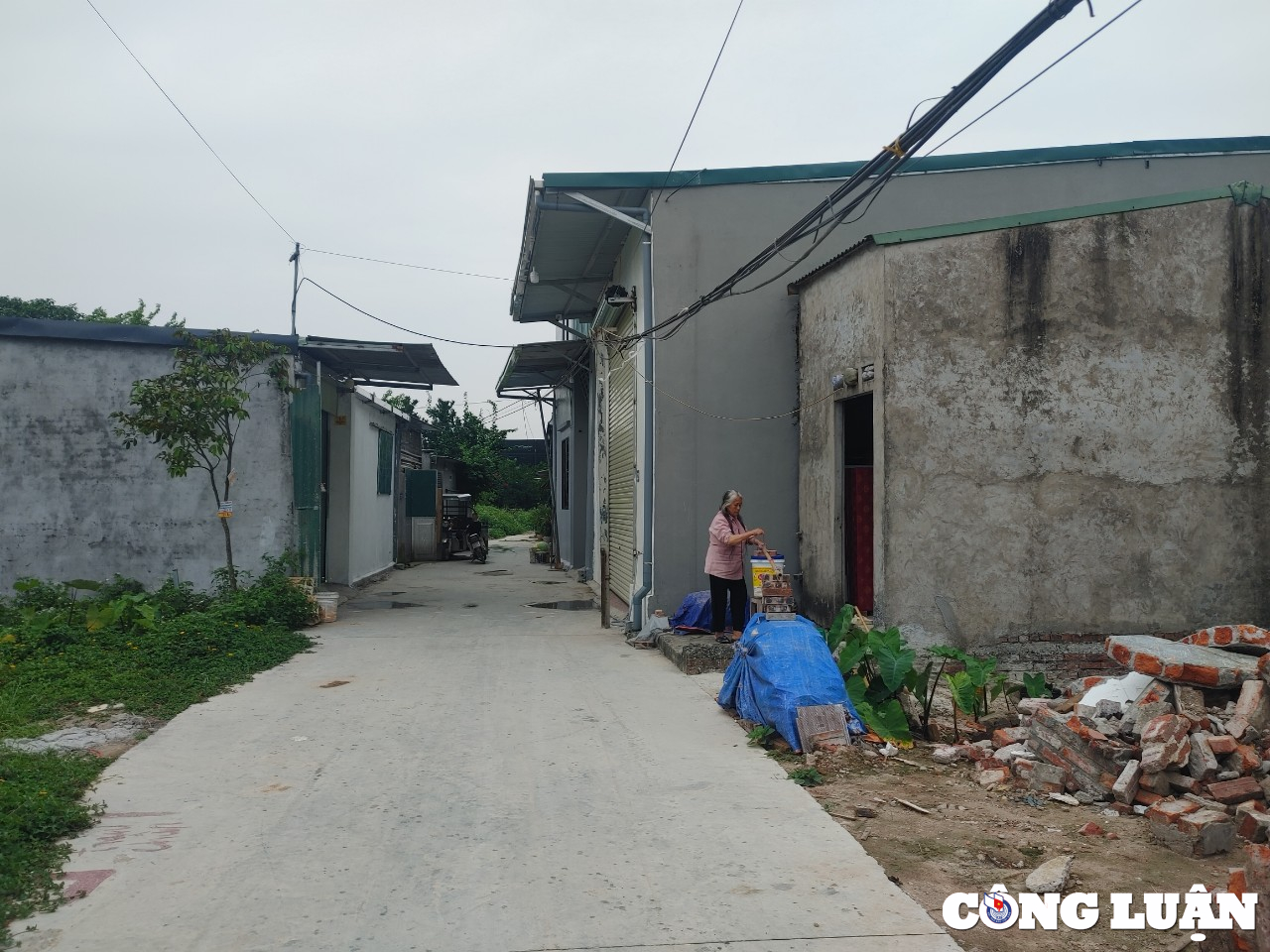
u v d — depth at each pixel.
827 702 6.49
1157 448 8.47
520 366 19.75
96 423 11.88
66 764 5.71
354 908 3.99
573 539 20.05
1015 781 5.80
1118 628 8.40
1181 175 11.36
